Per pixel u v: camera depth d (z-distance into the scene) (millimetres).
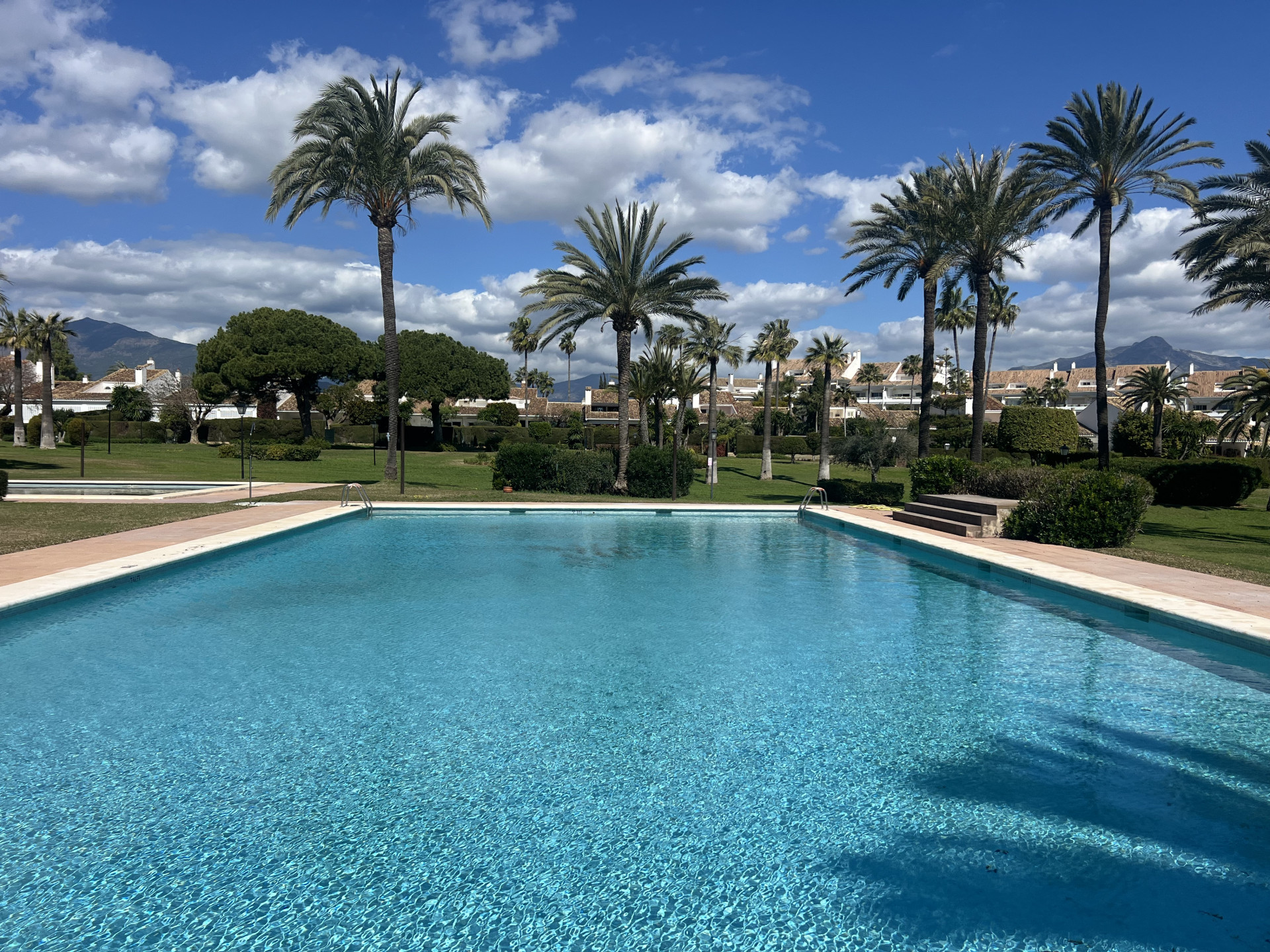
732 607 9094
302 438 59656
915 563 12445
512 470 24906
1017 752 4781
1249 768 4574
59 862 3355
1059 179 26125
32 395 67938
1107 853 3545
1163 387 63281
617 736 4992
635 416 78438
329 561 12062
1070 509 13430
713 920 3002
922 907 3109
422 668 6465
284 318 57719
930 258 27609
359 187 22859
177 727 5031
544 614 8609
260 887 3184
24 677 6035
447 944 2820
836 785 4277
